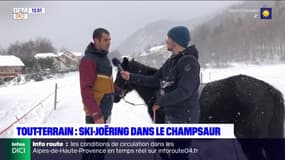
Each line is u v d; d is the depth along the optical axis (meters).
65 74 39.44
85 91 3.28
